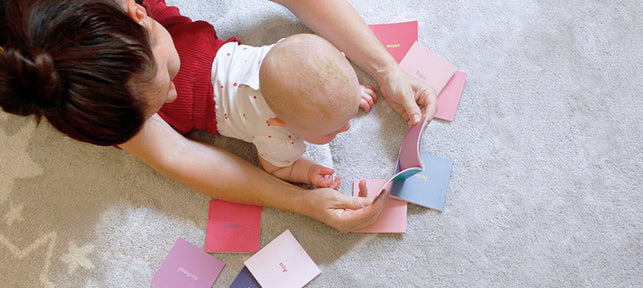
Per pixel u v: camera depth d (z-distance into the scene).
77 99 0.63
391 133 1.14
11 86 0.61
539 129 1.12
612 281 1.04
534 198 1.09
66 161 1.17
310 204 1.05
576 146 1.11
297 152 1.02
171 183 1.15
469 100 1.15
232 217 1.12
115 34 0.63
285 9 1.21
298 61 0.81
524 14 1.19
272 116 0.94
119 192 1.15
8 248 1.14
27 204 1.16
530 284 1.05
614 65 1.14
